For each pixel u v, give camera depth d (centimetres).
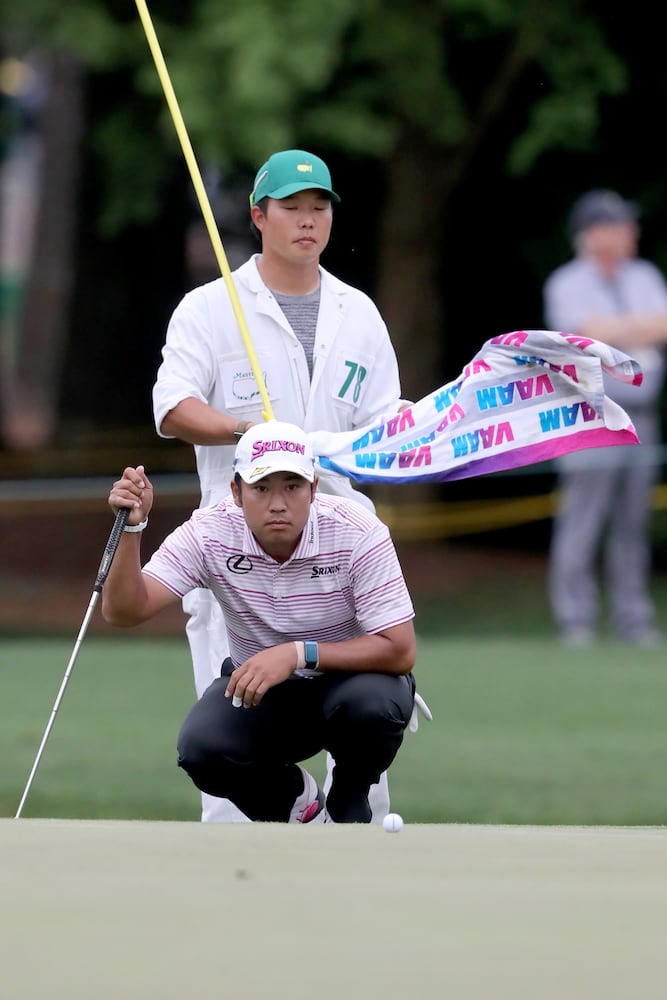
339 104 4738
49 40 4716
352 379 1870
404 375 5859
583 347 1798
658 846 1275
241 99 4350
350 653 1616
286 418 1859
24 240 11156
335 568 1631
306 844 1273
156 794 2300
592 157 5844
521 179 5922
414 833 1335
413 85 4859
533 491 6412
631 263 4178
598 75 5038
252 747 1672
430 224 5756
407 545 6238
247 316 1856
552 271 6047
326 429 1867
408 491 6212
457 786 2398
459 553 6275
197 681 1909
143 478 1612
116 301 6325
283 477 1575
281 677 1592
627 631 4344
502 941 960
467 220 6181
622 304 4131
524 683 3453
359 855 1224
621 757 2634
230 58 4400
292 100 4441
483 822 2122
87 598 5647
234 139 4450
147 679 3506
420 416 1817
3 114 6825
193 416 1816
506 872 1159
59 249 7138
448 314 6450
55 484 6209
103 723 2944
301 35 4366
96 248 6272
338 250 6125
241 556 1630
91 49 4622
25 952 930
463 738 2830
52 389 7125
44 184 7044
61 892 1077
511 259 6244
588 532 4281
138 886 1097
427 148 5572
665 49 5497
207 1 4466
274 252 1848
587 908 1045
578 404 1827
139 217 5284
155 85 4509
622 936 974
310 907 1041
